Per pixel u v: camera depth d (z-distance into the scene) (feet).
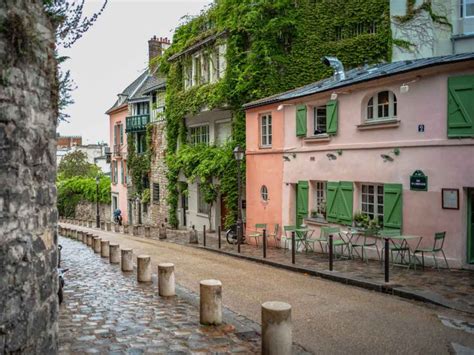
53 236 15.80
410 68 40.01
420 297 30.04
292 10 71.31
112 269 45.37
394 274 37.24
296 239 52.26
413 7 64.80
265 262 48.32
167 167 103.30
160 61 95.81
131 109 125.90
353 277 36.58
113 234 96.48
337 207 49.80
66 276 40.91
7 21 12.95
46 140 15.30
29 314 13.82
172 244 71.26
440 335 23.08
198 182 88.33
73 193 171.12
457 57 39.58
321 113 55.57
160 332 23.06
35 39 14.07
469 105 37.37
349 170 48.42
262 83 70.95
